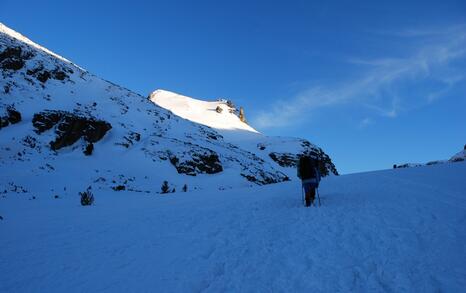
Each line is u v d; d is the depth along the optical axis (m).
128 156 40.69
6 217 13.41
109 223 11.21
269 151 91.88
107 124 44.41
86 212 14.33
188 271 6.30
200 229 9.59
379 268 5.77
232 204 14.01
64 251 7.85
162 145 46.44
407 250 6.43
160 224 10.60
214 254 7.23
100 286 5.72
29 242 8.82
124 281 5.91
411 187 13.74
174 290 5.50
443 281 5.12
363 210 10.17
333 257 6.44
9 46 54.62
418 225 7.93
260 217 10.76
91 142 40.75
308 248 7.10
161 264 6.74
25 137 35.75
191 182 39.47
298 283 5.48
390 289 5.03
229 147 69.50
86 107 50.72
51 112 40.72
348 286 5.22
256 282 5.64
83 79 63.88
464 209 9.05
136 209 14.52
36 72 53.31
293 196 15.27
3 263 7.07
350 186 16.28
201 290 5.50
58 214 13.91
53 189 26.72
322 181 20.08
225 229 9.39
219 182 41.81
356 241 7.22
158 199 18.47
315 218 9.77
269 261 6.56
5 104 40.12
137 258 7.16
